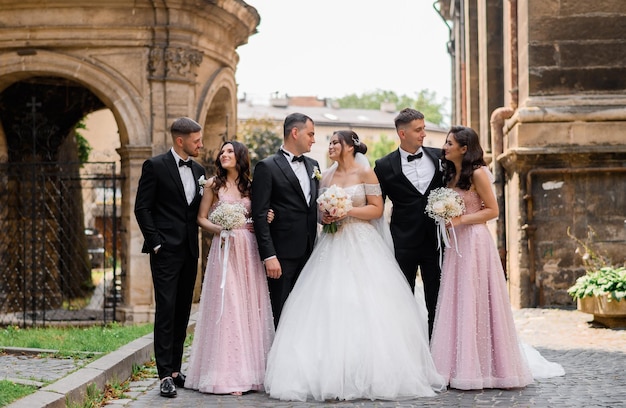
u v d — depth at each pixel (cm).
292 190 709
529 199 1276
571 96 1280
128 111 1259
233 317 681
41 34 1251
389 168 732
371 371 640
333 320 657
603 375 737
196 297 1344
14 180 1477
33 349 855
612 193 1276
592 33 1277
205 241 1363
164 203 695
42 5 1245
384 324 656
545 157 1273
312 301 673
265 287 711
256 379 684
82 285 1827
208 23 1323
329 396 637
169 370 680
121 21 1255
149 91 1262
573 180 1278
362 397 639
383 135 7025
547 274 1281
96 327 1168
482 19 1705
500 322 682
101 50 1260
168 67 1259
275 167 708
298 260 712
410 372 646
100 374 683
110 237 2664
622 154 1267
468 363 672
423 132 726
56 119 1570
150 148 1254
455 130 704
